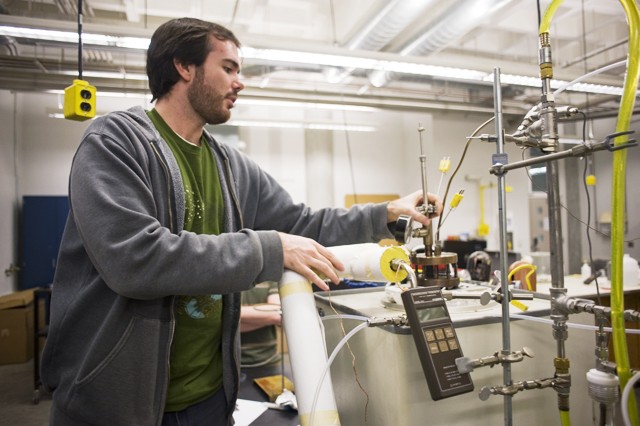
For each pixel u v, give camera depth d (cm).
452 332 69
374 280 79
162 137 92
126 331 76
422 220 93
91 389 76
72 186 75
